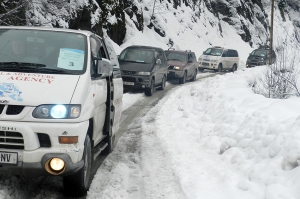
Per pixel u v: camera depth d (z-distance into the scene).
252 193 5.35
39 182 5.98
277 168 5.54
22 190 5.48
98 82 6.27
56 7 18.48
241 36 55.50
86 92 5.49
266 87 13.49
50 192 5.62
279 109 8.32
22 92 5.07
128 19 32.97
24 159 4.89
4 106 4.94
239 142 7.21
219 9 56.12
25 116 4.92
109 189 5.89
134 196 5.79
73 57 5.95
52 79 5.42
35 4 17.19
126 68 16.95
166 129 10.34
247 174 5.96
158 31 38.06
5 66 5.60
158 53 18.75
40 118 4.95
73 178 5.41
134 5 34.66
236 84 14.88
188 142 8.77
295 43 14.16
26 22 15.70
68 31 6.42
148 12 38.31
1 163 4.89
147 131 10.20
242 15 58.66
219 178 6.19
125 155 7.93
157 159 7.63
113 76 7.64
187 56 23.73
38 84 5.26
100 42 6.89
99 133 6.97
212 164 6.98
